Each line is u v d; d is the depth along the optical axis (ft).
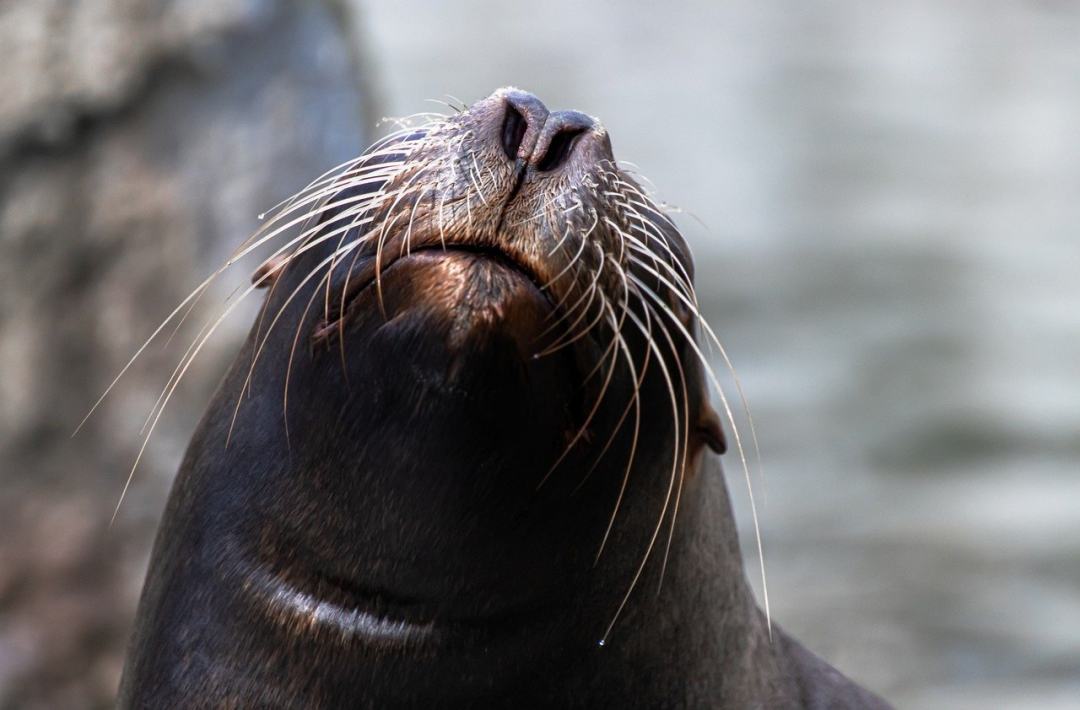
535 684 62.59
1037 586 178.60
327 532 59.82
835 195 391.65
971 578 180.96
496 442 55.93
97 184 141.59
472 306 54.39
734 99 520.83
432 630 60.08
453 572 58.70
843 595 176.24
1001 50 636.48
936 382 255.91
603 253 57.52
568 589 61.05
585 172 57.93
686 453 65.62
